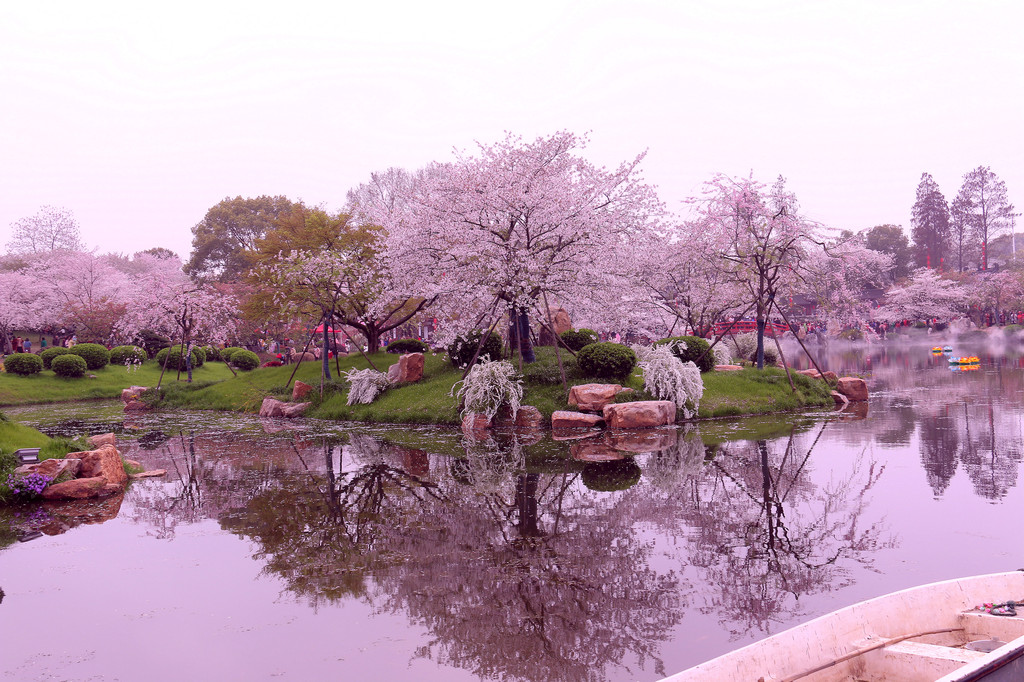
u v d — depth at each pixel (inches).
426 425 866.1
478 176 929.5
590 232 930.1
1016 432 653.3
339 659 225.0
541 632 241.8
